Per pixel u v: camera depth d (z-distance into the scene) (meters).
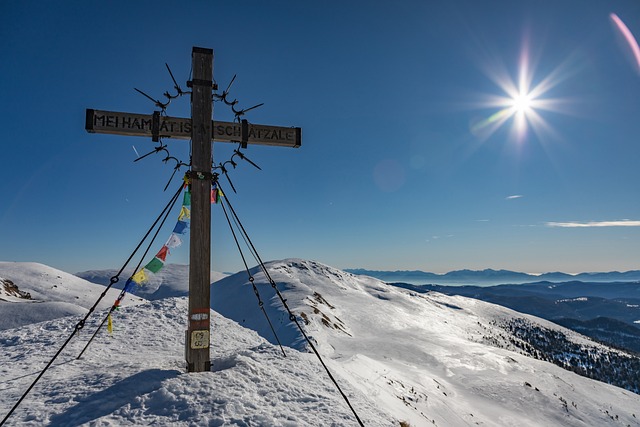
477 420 30.36
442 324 166.38
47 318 43.62
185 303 15.39
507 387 58.03
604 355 182.25
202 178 7.56
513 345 166.75
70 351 9.77
